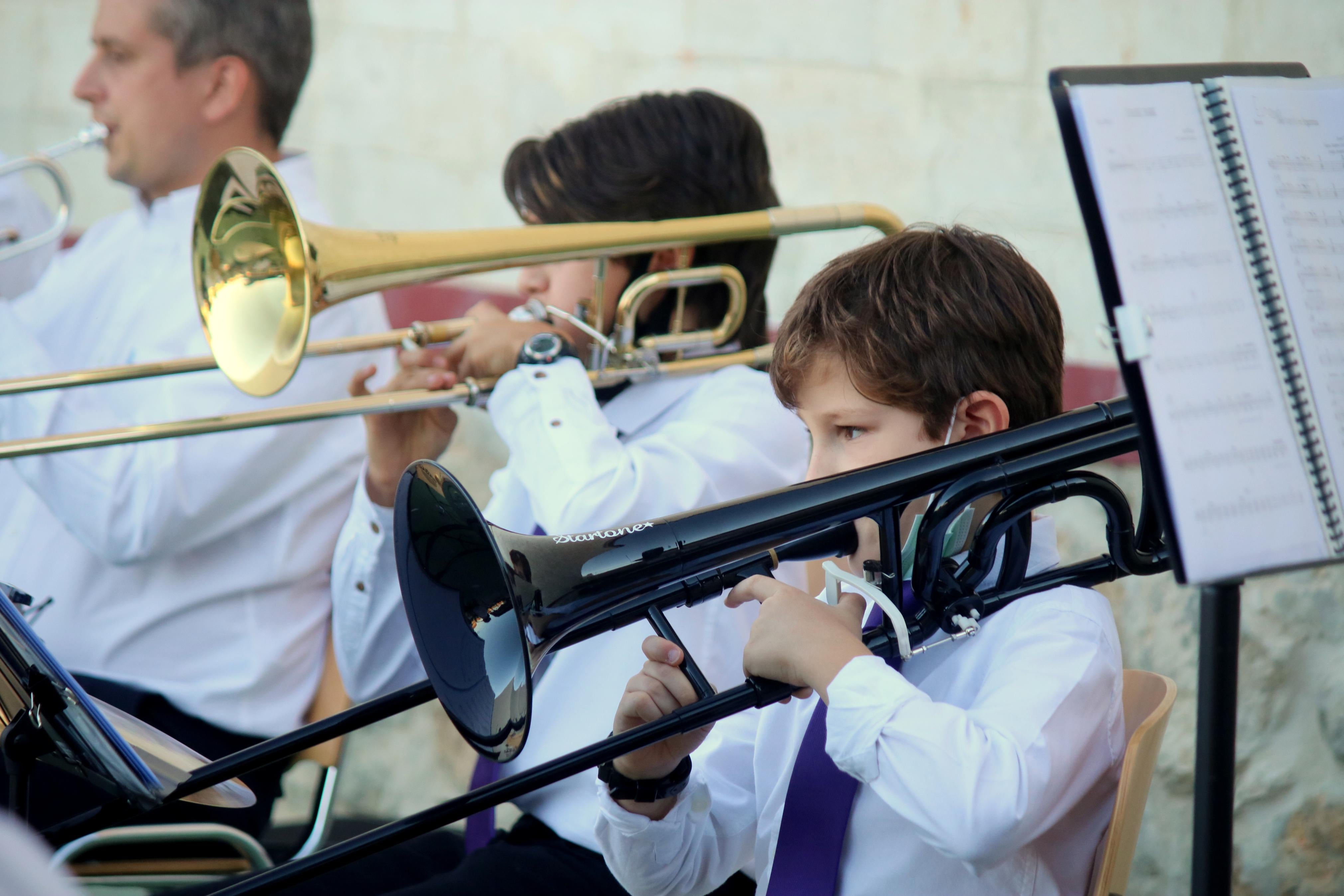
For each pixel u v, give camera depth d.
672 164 7.46
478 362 7.31
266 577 8.19
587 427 6.73
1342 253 3.87
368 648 7.73
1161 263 3.67
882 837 4.45
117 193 13.62
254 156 6.62
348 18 12.71
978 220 10.69
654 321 7.81
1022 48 10.53
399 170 12.77
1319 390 3.76
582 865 5.91
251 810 7.76
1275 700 9.45
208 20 8.68
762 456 7.02
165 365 7.22
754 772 5.16
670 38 11.80
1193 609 9.52
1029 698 4.12
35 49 13.60
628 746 3.91
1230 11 9.88
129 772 4.02
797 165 11.41
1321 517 3.72
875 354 4.45
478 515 3.99
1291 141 3.87
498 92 12.44
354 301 8.65
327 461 8.29
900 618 4.06
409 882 6.49
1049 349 4.77
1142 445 3.61
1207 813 4.00
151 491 7.83
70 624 8.20
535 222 7.73
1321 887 9.38
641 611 4.17
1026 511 4.15
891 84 11.03
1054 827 4.54
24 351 8.20
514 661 3.97
